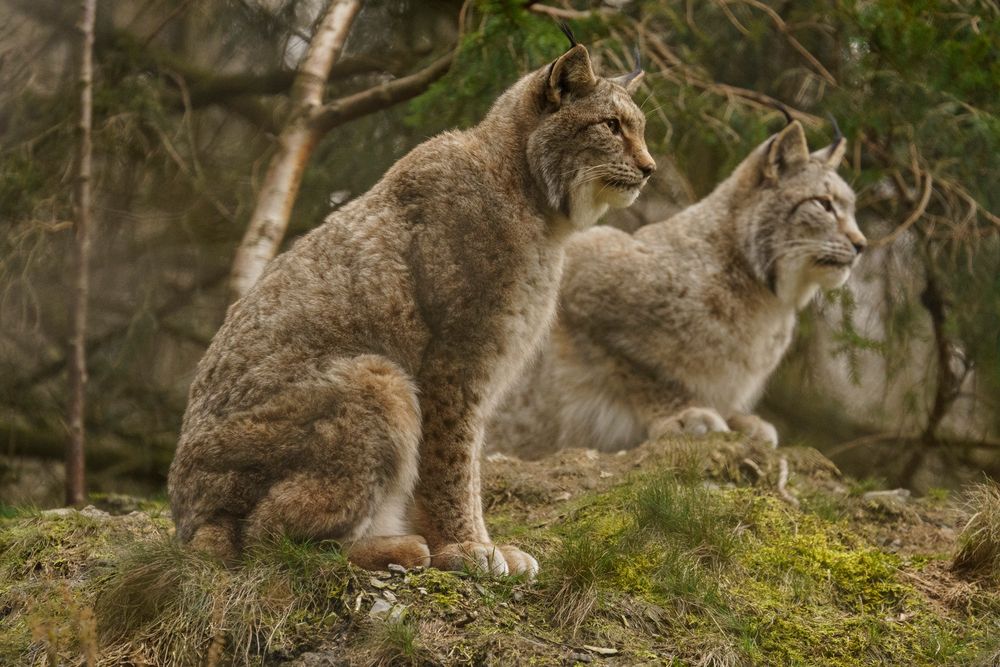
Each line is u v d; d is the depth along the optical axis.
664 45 14.77
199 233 16.48
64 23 15.95
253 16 17.00
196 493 7.47
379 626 7.09
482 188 8.16
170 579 7.34
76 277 12.28
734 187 12.63
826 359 17.03
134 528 9.09
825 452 17.33
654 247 12.47
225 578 7.31
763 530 9.23
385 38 17.02
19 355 15.88
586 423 12.52
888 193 16.02
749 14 15.46
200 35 17.17
